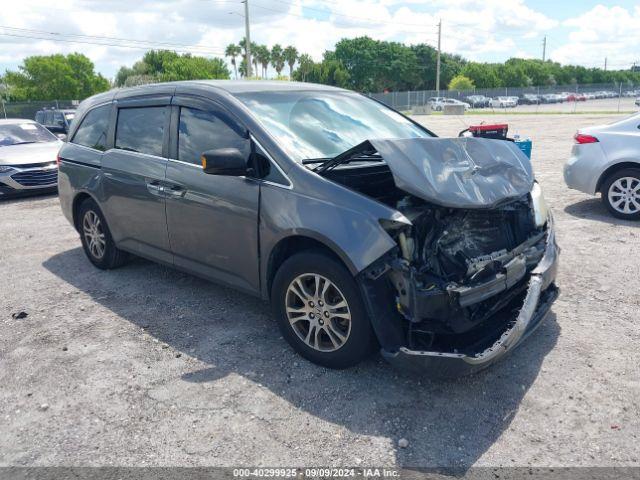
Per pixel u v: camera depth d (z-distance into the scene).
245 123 3.92
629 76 130.12
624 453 2.73
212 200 4.01
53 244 6.97
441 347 3.18
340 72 94.06
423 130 4.80
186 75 76.25
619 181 6.96
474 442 2.86
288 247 3.71
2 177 9.94
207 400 3.30
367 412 3.13
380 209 3.17
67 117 18.92
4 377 3.67
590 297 4.60
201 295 4.95
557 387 3.31
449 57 119.88
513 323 3.20
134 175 4.75
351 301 3.25
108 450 2.89
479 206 3.19
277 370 3.60
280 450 2.84
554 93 63.94
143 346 4.03
